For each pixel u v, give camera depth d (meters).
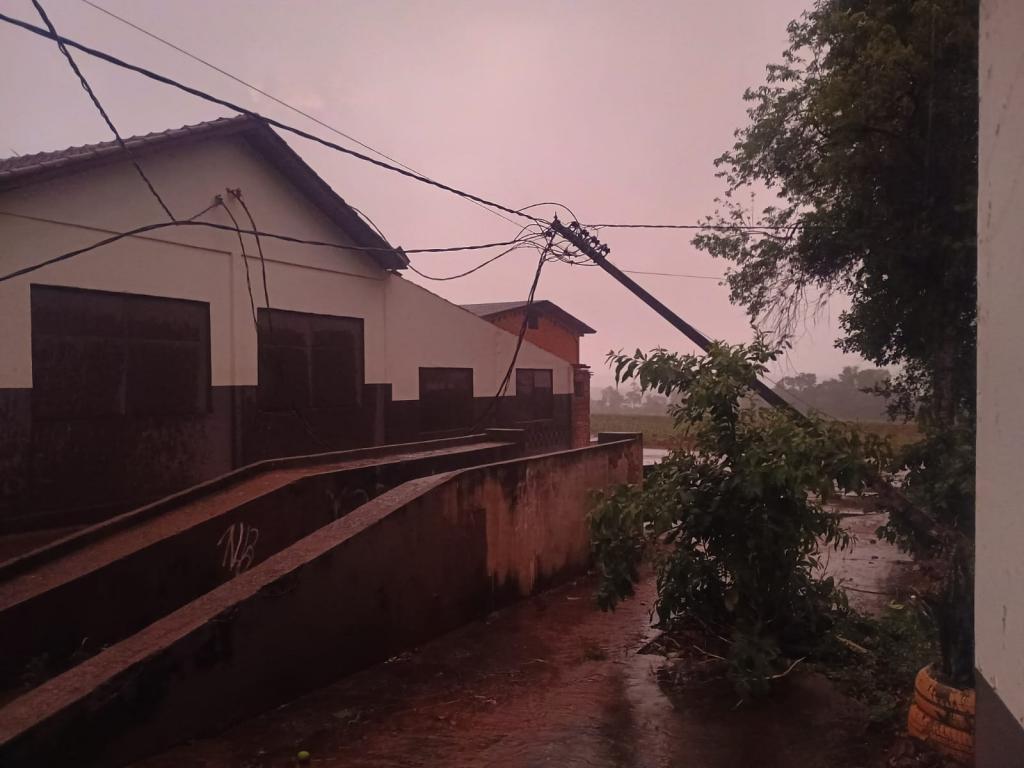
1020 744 1.93
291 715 4.56
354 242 14.04
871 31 8.52
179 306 10.79
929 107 7.75
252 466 7.25
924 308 8.92
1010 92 2.07
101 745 3.66
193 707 4.13
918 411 9.77
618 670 5.44
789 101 10.95
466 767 4.01
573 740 4.33
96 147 10.07
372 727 4.45
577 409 23.31
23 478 8.79
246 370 11.76
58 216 9.16
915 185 8.66
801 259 11.17
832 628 5.74
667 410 6.02
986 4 2.25
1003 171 2.11
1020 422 1.97
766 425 5.27
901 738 4.13
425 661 5.55
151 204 10.29
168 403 10.59
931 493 5.68
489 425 18.55
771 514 5.21
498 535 6.91
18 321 8.73
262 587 4.54
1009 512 2.04
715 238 11.95
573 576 8.21
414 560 5.79
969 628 3.94
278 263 12.45
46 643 5.22
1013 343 2.03
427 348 16.34
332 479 7.19
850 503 13.00
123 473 9.95
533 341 27.75
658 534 5.51
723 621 5.82
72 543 5.86
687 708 4.78
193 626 4.16
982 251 2.25
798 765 4.02
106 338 9.79
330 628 5.02
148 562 5.76
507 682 5.20
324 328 13.63
